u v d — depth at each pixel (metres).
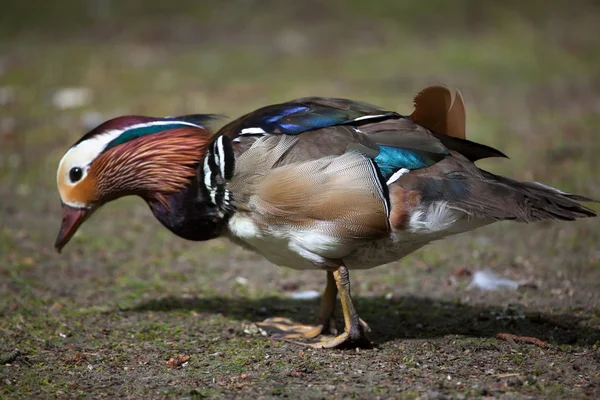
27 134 20.52
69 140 20.00
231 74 25.45
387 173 8.87
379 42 29.03
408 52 27.92
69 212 10.51
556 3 32.66
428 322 10.81
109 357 9.49
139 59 27.38
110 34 30.33
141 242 14.49
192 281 12.80
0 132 20.52
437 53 27.84
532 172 17.20
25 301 11.68
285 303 11.91
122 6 32.16
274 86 23.94
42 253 13.77
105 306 11.55
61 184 10.47
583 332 10.16
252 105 21.95
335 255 9.26
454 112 9.25
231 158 9.33
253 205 9.25
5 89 24.31
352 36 29.62
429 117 9.42
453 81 24.83
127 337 10.27
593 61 26.92
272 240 9.38
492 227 15.15
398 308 11.49
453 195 8.76
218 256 13.97
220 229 10.17
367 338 9.59
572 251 13.76
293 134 9.18
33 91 24.06
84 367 9.18
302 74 25.30
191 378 8.77
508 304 11.50
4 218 15.43
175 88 23.95
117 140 10.27
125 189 10.38
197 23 31.02
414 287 12.47
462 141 9.21
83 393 8.38
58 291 12.17
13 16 31.77
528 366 8.89
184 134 10.25
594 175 16.95
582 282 12.40
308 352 9.59
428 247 14.26
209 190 9.66
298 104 9.67
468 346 9.62
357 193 8.80
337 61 26.84
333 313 10.38
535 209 8.61
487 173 9.13
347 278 9.44
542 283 12.45
